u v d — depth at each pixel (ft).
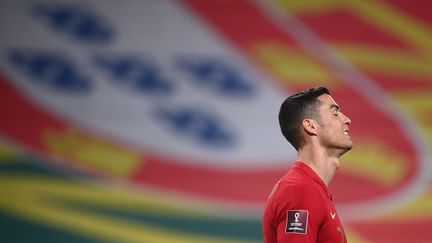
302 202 24.48
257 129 54.39
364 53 54.54
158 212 54.13
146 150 54.54
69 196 54.19
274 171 54.19
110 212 54.13
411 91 54.08
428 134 53.57
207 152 54.44
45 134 54.54
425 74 54.13
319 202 24.59
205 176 54.29
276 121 54.39
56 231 53.88
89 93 54.75
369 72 54.39
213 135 54.54
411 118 53.83
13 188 54.03
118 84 54.75
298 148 26.66
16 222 53.78
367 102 54.19
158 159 54.49
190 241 53.88
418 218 53.01
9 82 54.70
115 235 53.98
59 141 54.54
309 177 25.34
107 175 54.34
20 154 54.29
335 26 54.75
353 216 53.31
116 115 54.65
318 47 54.70
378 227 53.11
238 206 53.98
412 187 53.26
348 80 54.44
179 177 54.29
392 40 54.54
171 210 54.13
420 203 53.11
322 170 26.05
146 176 54.34
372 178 53.57
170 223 54.08
